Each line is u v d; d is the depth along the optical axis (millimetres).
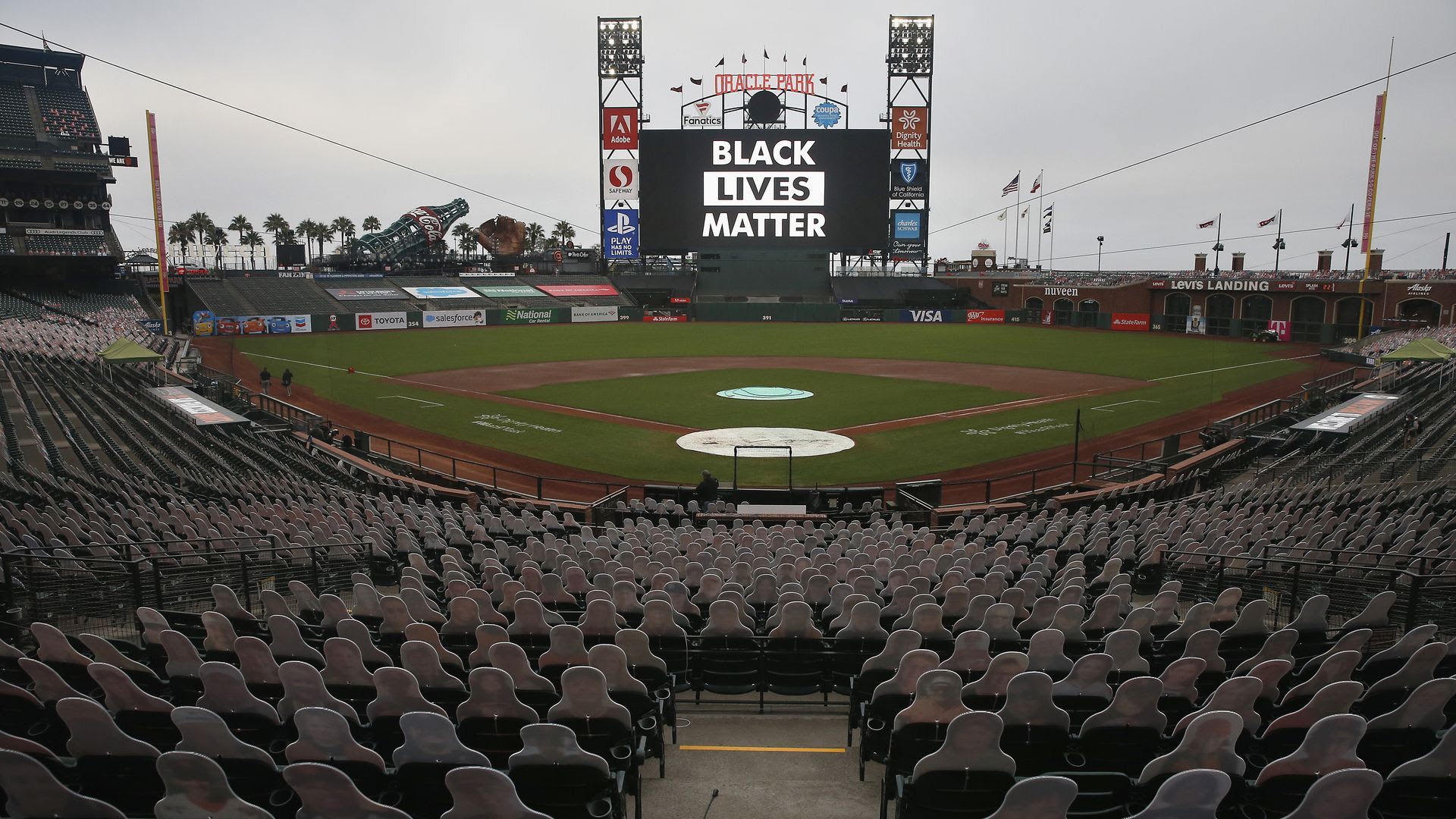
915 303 105750
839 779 8656
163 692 8930
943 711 7594
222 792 5605
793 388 50875
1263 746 7562
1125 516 20094
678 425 39500
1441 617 12055
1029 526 19062
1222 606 11531
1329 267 92875
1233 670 9992
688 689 10352
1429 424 31750
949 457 33375
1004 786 6695
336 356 65312
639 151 92938
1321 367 59938
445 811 6301
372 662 9414
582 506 24891
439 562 15773
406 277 104125
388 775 6875
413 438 37094
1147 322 91000
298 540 15320
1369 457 26844
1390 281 73812
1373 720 7320
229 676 7594
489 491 27344
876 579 12812
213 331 78938
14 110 87688
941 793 6750
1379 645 11102
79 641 10312
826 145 92312
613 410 43562
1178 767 6637
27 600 12438
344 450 33188
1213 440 33688
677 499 25500
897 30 93812
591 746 7688
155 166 64188
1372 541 15133
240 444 30172
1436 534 14477
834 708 10398
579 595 12992
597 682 7512
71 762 6793
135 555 13586
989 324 99750
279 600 11305
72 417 33688
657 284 109062
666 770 8781
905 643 9117
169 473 24266
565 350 71000
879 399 46844
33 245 81000
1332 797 5516
